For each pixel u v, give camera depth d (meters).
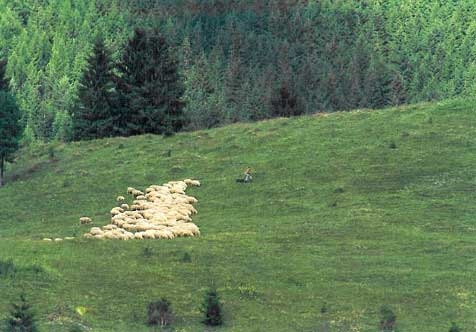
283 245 108.88
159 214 128.88
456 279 91.12
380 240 110.69
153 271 92.44
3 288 82.00
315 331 75.19
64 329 71.88
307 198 140.25
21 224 142.75
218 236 115.06
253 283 90.00
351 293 86.81
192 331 74.50
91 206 150.12
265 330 75.19
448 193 132.88
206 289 86.62
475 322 77.94
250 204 140.75
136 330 74.00
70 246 104.06
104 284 86.88
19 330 67.81
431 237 110.62
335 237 113.12
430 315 80.12
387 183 141.88
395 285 89.81
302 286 89.56
